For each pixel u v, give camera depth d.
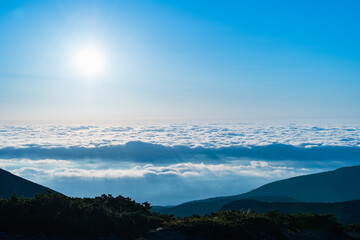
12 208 13.54
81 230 13.00
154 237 13.70
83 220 13.69
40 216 13.18
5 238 11.80
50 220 13.13
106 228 13.72
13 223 12.63
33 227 12.61
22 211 13.34
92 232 13.08
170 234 13.98
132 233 13.78
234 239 13.89
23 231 12.33
